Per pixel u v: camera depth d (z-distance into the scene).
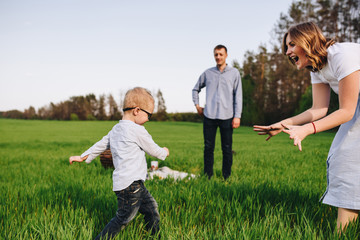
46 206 3.48
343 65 2.23
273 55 57.72
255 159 8.41
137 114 2.69
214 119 5.51
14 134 30.36
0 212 3.07
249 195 3.56
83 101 82.81
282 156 9.33
